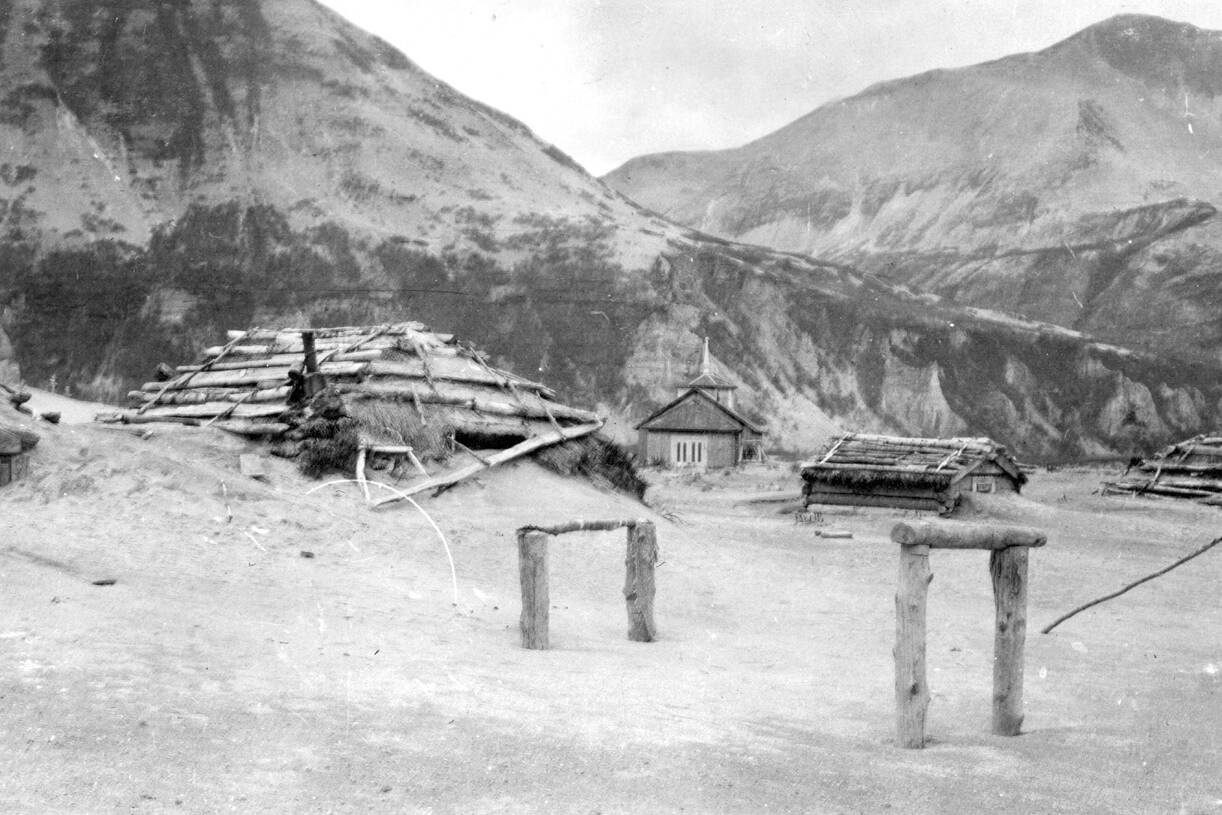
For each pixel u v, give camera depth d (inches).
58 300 4781.0
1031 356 5541.3
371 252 5157.5
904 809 268.4
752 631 576.1
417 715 327.3
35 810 230.2
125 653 364.5
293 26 6825.8
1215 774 309.3
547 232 5359.3
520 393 1021.8
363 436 834.8
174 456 763.4
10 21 6205.7
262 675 357.4
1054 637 574.6
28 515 620.4
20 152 5556.1
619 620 579.5
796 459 3878.0
